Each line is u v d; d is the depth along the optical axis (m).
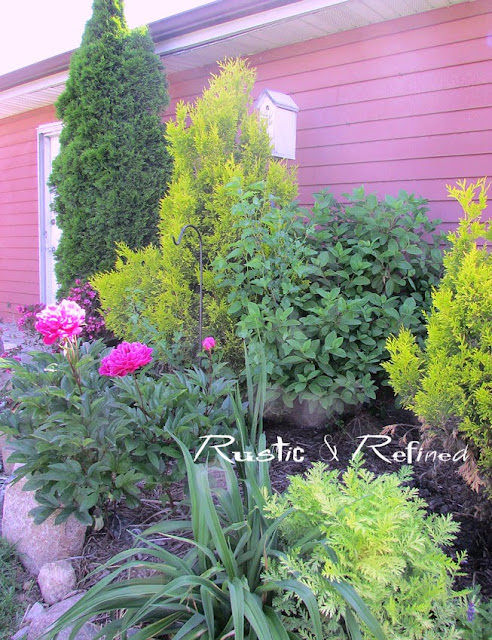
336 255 3.14
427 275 3.40
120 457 2.17
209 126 3.48
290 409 3.21
